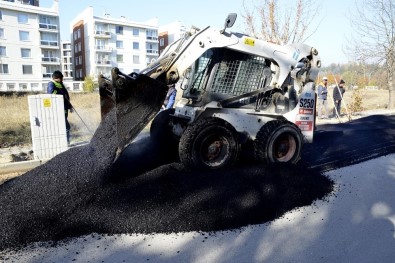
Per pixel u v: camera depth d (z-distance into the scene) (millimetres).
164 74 4363
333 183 4734
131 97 3936
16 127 9766
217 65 4812
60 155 4855
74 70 53719
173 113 5730
